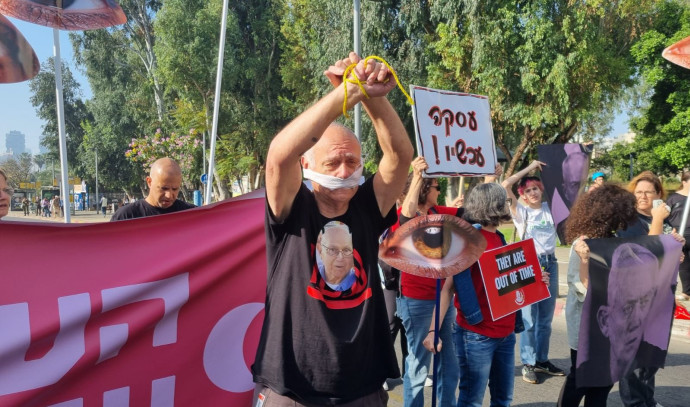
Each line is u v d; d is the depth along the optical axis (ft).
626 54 72.33
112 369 8.60
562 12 55.72
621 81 62.39
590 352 10.57
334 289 6.54
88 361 8.38
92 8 14.05
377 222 7.08
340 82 5.98
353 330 6.47
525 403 15.06
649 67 72.13
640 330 11.38
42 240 8.14
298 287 6.46
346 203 6.91
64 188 14.34
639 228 14.46
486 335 10.90
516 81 58.95
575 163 20.02
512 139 78.54
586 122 66.28
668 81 75.51
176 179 14.71
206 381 9.32
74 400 8.32
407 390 12.53
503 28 57.41
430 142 12.11
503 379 11.49
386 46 69.31
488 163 13.16
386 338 6.86
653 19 69.67
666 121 80.12
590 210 11.16
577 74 56.65
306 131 5.74
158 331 8.96
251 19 111.96
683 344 20.77
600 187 11.52
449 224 9.69
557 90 55.57
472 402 11.12
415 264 9.59
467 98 12.94
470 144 12.86
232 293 9.53
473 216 11.58
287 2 98.89
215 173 111.86
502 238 11.87
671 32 71.10
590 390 11.18
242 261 9.59
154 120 130.11
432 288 12.24
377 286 6.88
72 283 8.30
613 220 11.07
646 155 89.86
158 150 87.61
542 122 62.69
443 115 12.42
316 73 82.53
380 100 6.44
